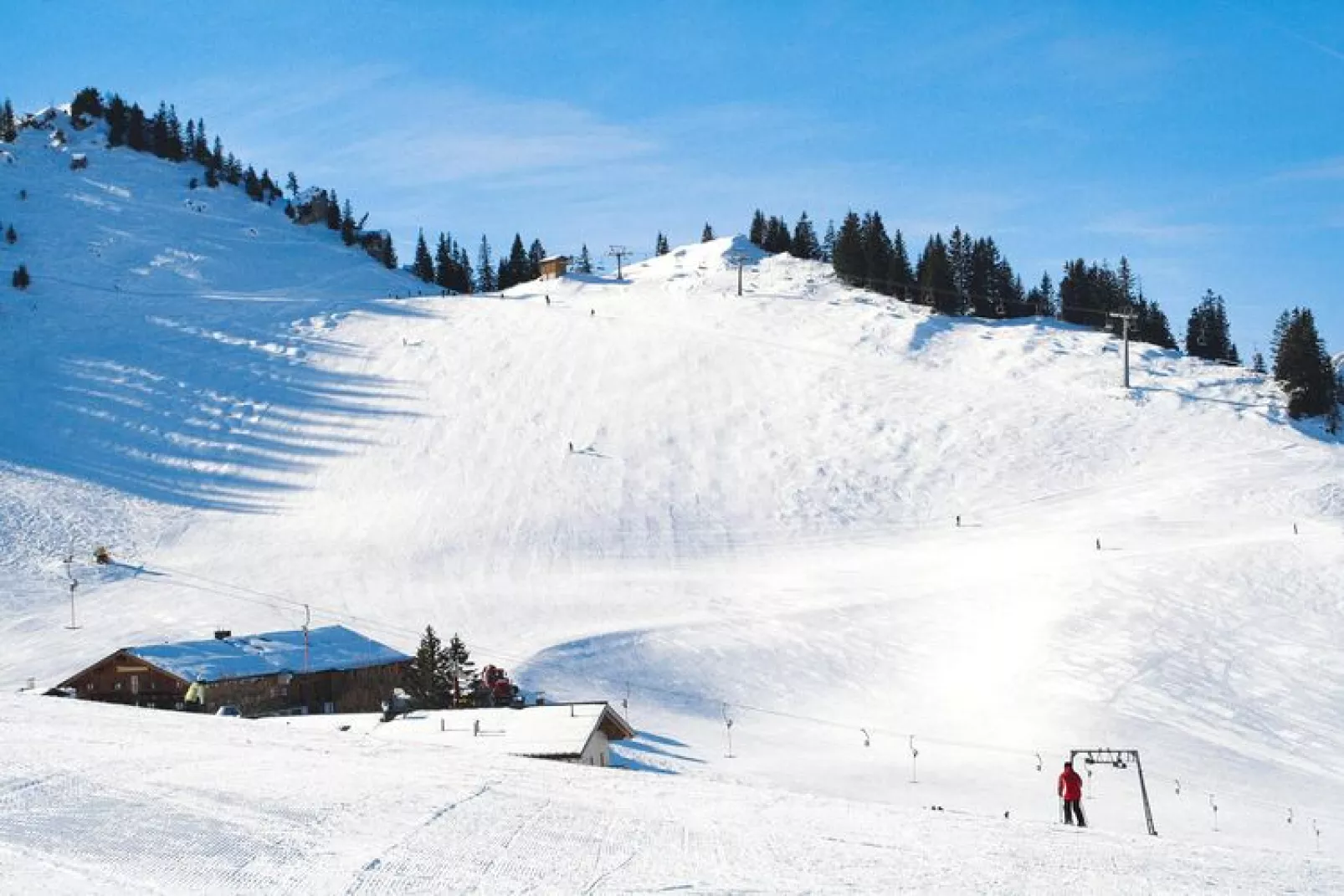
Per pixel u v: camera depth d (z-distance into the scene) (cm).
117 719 2533
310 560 7806
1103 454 9275
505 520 8362
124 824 1522
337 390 11212
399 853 1438
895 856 1585
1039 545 7419
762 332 12169
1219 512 7775
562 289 14688
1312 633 5644
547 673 5512
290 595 7056
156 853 1392
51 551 7906
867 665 5762
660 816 1755
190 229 17838
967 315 14575
